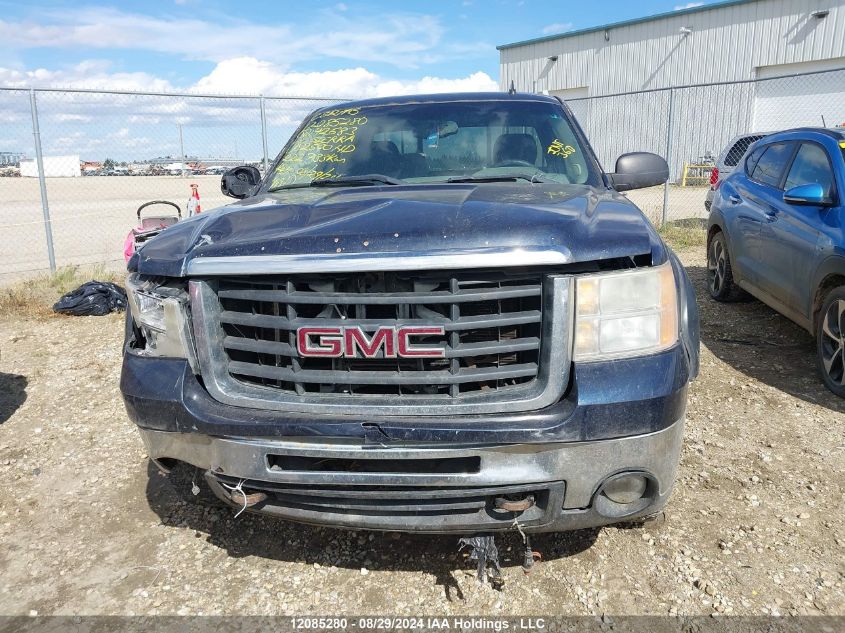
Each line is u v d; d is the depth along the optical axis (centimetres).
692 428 384
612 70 2966
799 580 254
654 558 269
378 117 379
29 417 428
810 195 457
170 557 280
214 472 233
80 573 271
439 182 324
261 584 262
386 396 219
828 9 2345
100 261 1045
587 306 212
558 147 349
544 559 270
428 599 250
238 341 231
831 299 431
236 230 242
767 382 454
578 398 208
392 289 214
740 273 598
